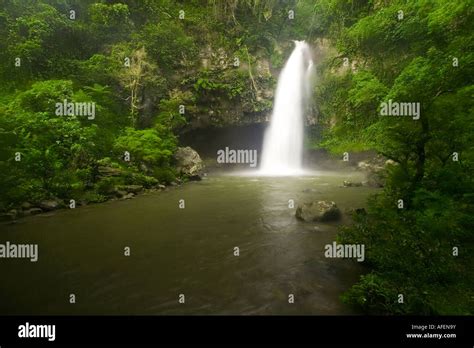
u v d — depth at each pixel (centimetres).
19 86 2031
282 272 632
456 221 679
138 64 2500
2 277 608
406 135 841
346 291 548
